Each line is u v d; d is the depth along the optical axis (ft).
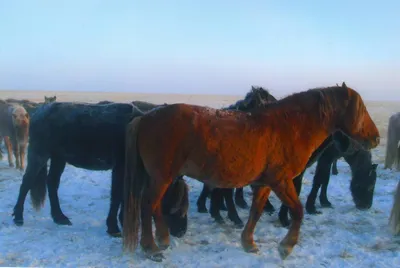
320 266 15.39
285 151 15.43
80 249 16.38
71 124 18.39
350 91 16.11
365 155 23.32
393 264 15.74
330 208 24.32
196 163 14.85
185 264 15.21
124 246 15.17
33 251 15.98
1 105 35.81
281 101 16.19
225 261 15.57
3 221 19.79
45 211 21.97
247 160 14.88
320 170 22.65
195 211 23.24
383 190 29.22
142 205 15.37
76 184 29.45
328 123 16.28
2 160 40.42
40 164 19.30
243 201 23.99
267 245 17.56
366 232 19.89
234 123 14.94
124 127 17.88
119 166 18.01
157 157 14.75
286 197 15.62
